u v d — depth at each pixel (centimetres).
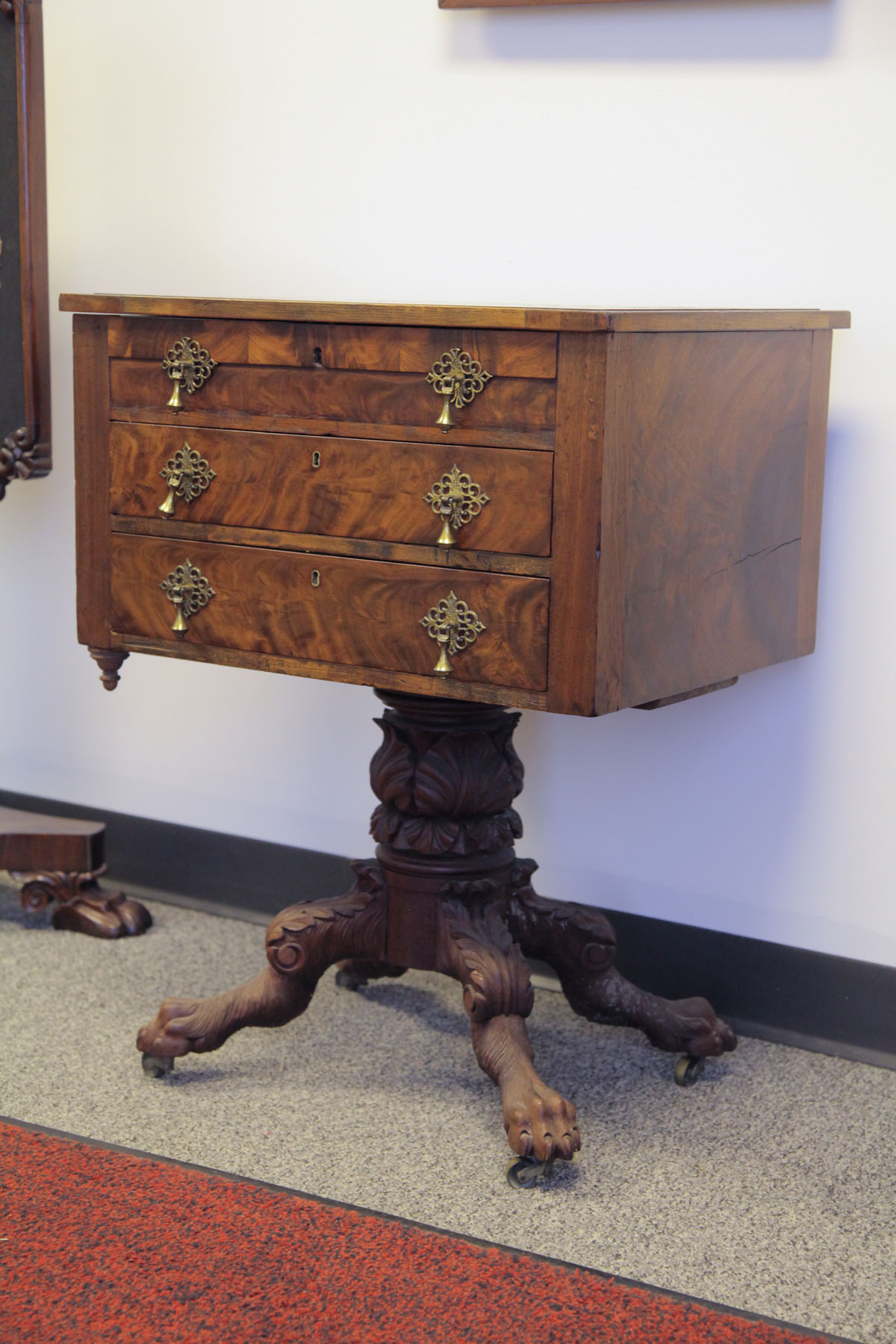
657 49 189
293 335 155
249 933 230
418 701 172
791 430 172
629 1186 159
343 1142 167
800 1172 163
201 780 240
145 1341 130
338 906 183
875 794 190
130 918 228
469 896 179
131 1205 150
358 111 209
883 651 187
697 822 202
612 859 209
